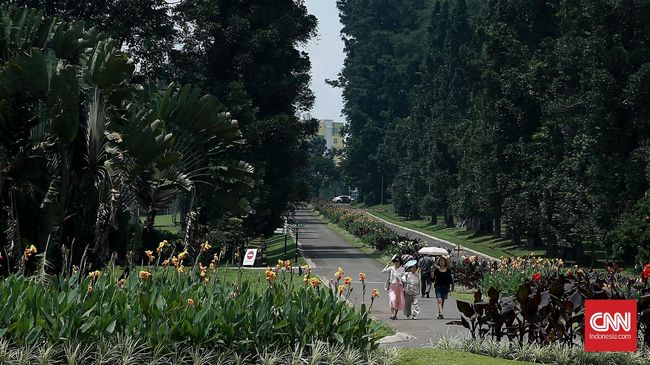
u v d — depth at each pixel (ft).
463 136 250.57
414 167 359.25
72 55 99.81
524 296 51.01
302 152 210.79
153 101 104.47
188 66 190.39
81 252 92.32
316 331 45.29
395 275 79.61
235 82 183.11
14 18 96.89
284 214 215.72
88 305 42.68
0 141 87.76
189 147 107.76
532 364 47.44
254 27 201.77
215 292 49.06
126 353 40.96
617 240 162.30
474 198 240.73
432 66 352.28
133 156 91.09
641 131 166.40
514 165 203.31
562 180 181.47
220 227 160.45
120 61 87.76
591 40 170.81
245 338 43.80
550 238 192.65
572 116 179.11
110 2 177.37
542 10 208.54
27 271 87.97
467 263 128.77
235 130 107.34
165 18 184.85
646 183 163.73
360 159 513.45
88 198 92.32
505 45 203.51
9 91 85.71
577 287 56.24
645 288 63.57
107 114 90.22
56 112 86.53
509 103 202.69
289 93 201.16
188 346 42.75
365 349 46.65
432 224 371.56
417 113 359.25
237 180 113.09
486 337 52.16
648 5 167.22
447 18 347.56
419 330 69.56
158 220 387.34
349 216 343.67
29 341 40.16
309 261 180.65
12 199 88.12
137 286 47.70
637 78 161.58
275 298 46.50
